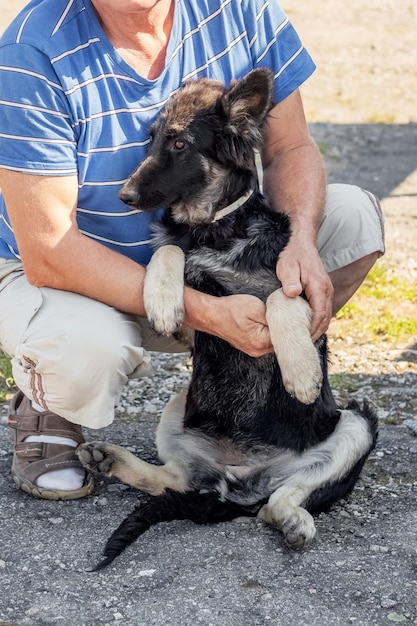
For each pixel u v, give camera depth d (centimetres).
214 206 504
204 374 504
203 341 502
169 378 689
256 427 495
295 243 491
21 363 485
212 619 387
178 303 465
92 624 384
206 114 495
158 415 626
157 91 492
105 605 397
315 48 1836
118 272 473
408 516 477
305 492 468
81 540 450
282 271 475
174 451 502
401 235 988
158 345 559
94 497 496
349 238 540
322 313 475
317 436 493
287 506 449
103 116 475
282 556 436
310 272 477
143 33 479
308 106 1499
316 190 522
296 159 534
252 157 507
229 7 510
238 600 400
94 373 471
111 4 455
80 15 471
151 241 519
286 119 537
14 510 478
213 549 441
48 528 461
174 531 459
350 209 539
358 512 482
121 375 480
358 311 793
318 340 496
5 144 459
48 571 423
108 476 496
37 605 397
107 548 432
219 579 415
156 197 489
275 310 462
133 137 491
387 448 561
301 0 2200
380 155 1273
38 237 466
